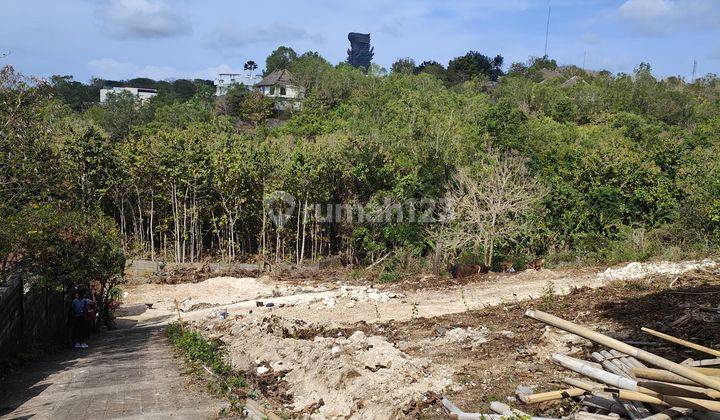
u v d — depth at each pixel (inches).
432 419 299.9
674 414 233.1
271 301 858.1
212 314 776.9
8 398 375.2
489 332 484.4
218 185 1219.9
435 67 4559.5
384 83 2780.5
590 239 1080.2
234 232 1285.7
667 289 627.8
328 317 697.0
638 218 1133.7
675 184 1150.3
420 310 708.7
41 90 694.5
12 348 496.4
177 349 537.0
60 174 695.1
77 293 638.5
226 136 1382.9
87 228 657.0
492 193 1093.1
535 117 2190.0
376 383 359.6
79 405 339.6
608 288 683.4
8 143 644.7
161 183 1241.4
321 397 366.6
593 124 2335.1
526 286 839.1
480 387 340.5
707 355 352.8
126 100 2817.4
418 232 1133.1
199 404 334.6
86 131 1187.9
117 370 458.3
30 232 577.6
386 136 1360.7
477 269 978.7
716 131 2039.9
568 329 269.4
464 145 1343.5
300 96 3218.5
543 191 1112.2
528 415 261.9
